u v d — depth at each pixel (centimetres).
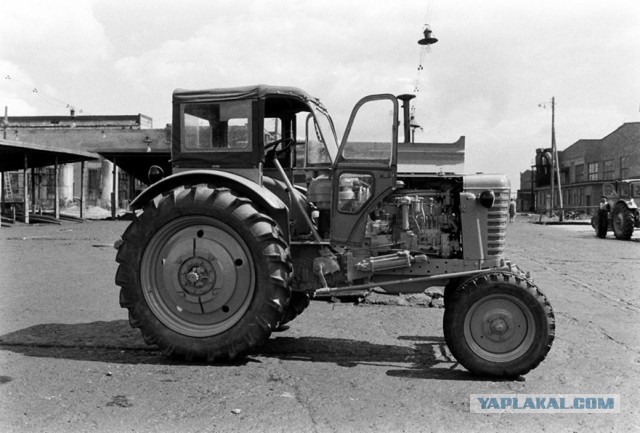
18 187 3394
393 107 488
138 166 3416
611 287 875
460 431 325
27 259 1135
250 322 448
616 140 4800
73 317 615
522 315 422
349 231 496
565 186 5306
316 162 515
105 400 364
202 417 338
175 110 497
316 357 476
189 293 463
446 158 580
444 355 487
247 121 487
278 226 476
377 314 656
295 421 333
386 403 366
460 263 472
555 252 1426
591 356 489
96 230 1972
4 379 404
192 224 470
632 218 1864
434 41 1188
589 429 334
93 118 4584
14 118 4634
